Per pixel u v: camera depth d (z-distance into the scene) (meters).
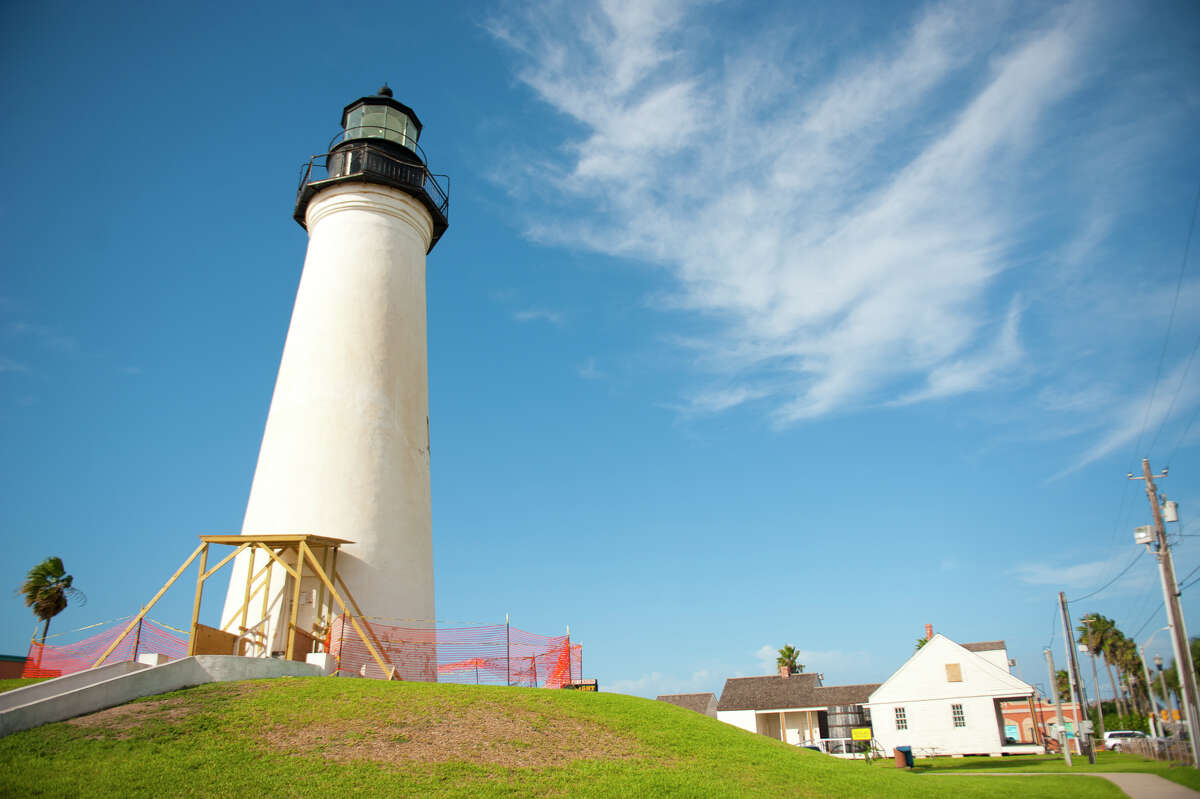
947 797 16.11
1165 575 24.00
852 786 15.57
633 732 15.87
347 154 25.33
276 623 19.66
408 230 25.38
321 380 22.38
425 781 11.67
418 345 24.69
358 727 13.55
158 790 10.38
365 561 20.66
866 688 50.84
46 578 29.02
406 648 20.66
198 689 14.69
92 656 18.08
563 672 23.39
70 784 10.23
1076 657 39.41
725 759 15.45
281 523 20.67
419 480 23.05
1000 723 41.94
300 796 10.68
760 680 55.44
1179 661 23.33
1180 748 24.95
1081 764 29.59
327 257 24.17
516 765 12.87
